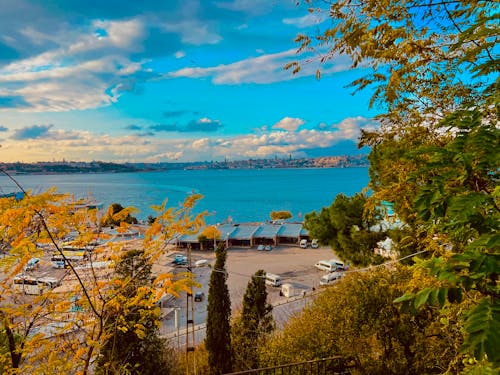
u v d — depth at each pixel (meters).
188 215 4.23
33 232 3.66
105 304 4.41
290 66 3.90
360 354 10.55
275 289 35.75
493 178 2.55
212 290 15.84
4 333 4.53
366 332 10.23
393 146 5.48
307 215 18.72
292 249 55.75
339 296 11.20
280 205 124.38
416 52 3.67
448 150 2.30
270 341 14.08
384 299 10.15
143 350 13.16
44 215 3.67
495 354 1.34
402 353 10.33
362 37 3.53
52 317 4.48
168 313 26.88
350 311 10.51
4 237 3.47
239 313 20.91
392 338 10.60
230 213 108.19
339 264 43.00
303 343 11.64
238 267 44.25
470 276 1.85
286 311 28.45
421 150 2.42
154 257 4.38
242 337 17.30
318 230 17.58
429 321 9.00
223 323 15.66
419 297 1.94
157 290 4.38
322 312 11.84
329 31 3.68
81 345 4.57
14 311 4.12
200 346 18.83
